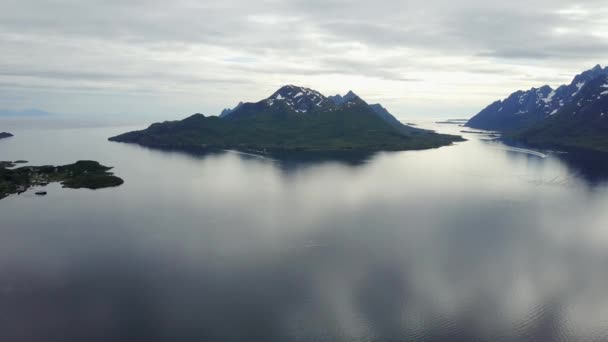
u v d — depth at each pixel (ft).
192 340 251.19
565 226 451.53
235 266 349.61
